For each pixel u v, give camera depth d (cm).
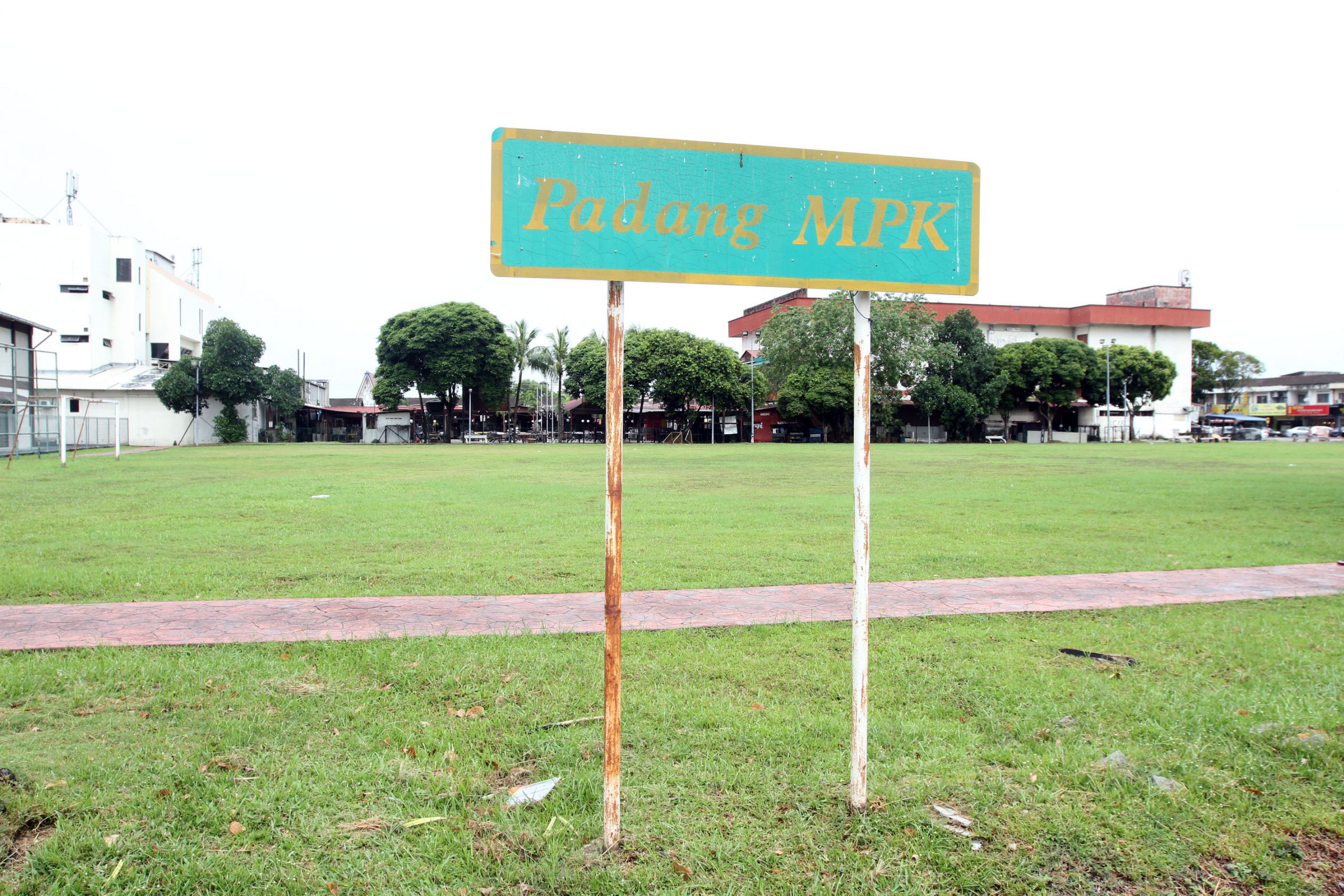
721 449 4544
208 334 5434
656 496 1712
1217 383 10000
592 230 272
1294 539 1096
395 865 283
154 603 677
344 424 7512
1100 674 490
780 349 5316
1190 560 923
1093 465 2917
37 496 1623
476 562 898
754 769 354
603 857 282
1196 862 287
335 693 453
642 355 6144
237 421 5712
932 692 461
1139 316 7744
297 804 322
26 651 527
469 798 332
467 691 456
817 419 6347
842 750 375
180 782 341
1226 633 587
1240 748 378
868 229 295
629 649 543
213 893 267
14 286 5525
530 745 383
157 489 1791
